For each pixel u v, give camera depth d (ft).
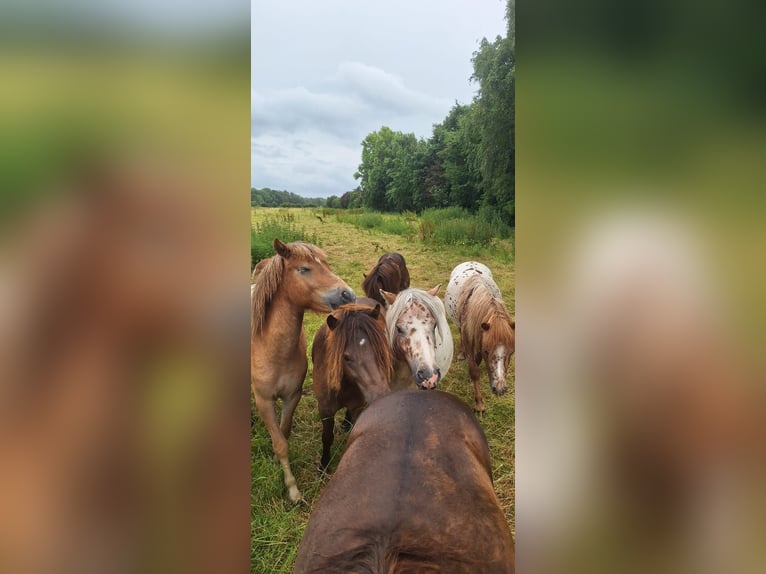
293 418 9.77
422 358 8.46
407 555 4.59
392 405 6.32
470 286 9.48
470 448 5.95
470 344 9.49
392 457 5.45
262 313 8.65
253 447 9.53
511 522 9.05
